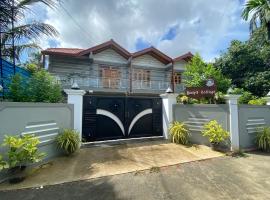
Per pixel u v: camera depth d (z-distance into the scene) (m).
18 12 6.32
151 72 18.72
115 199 3.35
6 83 6.14
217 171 4.70
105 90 16.08
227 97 6.70
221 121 6.79
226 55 16.91
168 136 7.93
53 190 3.68
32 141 4.23
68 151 5.61
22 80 5.85
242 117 6.94
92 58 15.85
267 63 15.83
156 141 7.55
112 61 17.14
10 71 7.36
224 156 5.98
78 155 5.77
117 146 6.79
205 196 3.46
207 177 4.32
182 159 5.57
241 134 6.83
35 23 7.06
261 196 3.45
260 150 6.80
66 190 3.68
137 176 4.35
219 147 6.68
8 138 3.94
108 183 3.99
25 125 4.61
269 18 10.23
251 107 7.25
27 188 3.74
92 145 6.80
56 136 5.68
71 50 16.81
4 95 5.48
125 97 7.80
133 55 16.83
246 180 4.16
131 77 16.86
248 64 15.70
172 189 3.73
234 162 5.42
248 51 15.77
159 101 8.39
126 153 6.04
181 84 18.86
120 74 17.42
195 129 7.32
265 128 7.00
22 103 4.53
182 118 7.73
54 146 5.58
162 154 5.98
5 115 4.13
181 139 7.16
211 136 6.50
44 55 14.88
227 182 4.05
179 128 7.30
